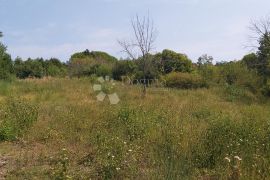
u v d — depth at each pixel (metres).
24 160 7.70
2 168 7.27
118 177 6.50
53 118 12.05
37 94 21.17
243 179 5.80
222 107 17.14
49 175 6.73
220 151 7.16
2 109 12.27
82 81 31.14
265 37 30.22
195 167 6.86
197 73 36.59
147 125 10.02
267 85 28.52
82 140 9.35
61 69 50.16
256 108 16.78
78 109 13.56
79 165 7.37
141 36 26.50
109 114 11.94
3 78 33.25
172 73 34.06
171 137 8.22
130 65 36.81
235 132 8.42
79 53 61.59
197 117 12.69
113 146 7.51
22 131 10.03
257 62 32.03
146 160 7.37
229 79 33.94
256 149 7.26
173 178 5.91
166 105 15.62
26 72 45.75
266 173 5.89
